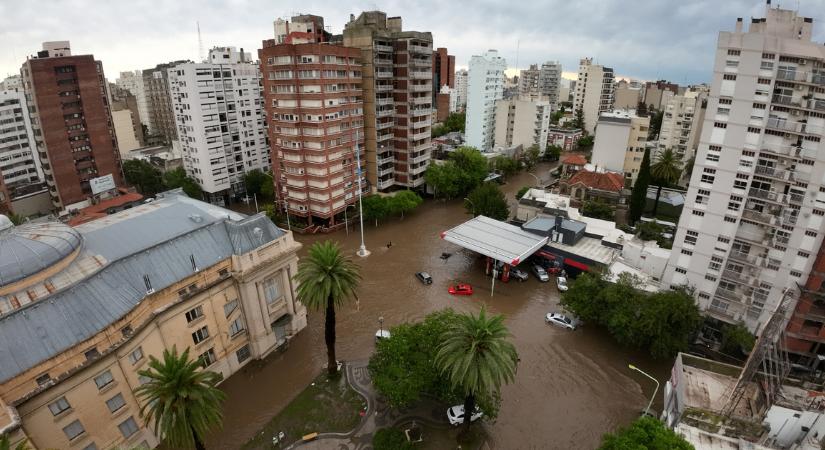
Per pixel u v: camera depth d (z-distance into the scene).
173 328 44.16
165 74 153.88
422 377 41.25
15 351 32.88
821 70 43.47
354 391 48.62
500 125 148.38
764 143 47.94
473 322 38.09
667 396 45.72
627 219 95.44
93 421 37.06
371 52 92.25
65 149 95.38
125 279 41.12
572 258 73.00
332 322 47.94
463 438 41.97
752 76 46.19
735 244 52.22
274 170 93.62
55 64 91.12
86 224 50.59
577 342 57.91
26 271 37.50
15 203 96.75
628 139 112.75
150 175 108.94
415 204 98.69
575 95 195.25
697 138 116.19
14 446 30.70
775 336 38.66
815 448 36.34
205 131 98.69
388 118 102.19
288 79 81.81
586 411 46.91
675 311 50.19
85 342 35.69
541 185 123.00
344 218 95.25
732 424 38.34
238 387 49.75
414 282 72.62
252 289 50.72
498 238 76.06
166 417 30.72
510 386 50.16
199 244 48.00
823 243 45.56
